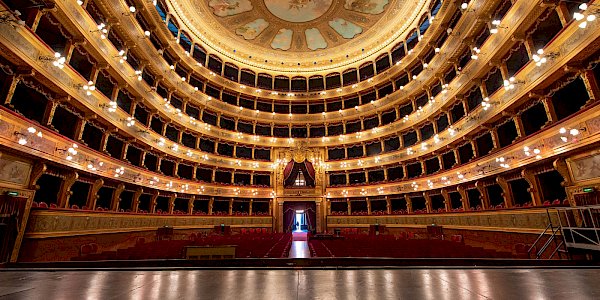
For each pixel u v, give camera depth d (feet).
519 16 39.70
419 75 71.15
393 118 83.10
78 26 40.63
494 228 44.50
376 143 86.02
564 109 36.47
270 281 13.74
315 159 92.27
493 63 46.60
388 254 29.66
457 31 55.62
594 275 14.35
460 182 56.03
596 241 25.18
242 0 78.84
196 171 79.56
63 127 42.14
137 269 16.60
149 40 60.13
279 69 101.55
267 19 86.22
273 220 87.10
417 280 13.75
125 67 52.80
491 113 47.37
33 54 32.99
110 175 48.08
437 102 64.69
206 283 13.41
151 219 58.54
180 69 77.66
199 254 29.01
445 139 61.57
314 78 101.86
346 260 18.62
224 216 79.51
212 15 83.61
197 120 78.38
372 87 88.94
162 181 64.39
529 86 38.58
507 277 14.16
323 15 84.94
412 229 68.80
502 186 45.70
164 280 13.99
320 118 94.63
